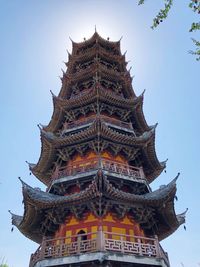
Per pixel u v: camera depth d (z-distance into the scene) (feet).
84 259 62.90
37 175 101.50
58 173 88.99
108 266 62.39
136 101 107.45
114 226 74.38
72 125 102.58
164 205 76.64
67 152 93.61
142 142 92.89
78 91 117.39
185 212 91.86
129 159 94.27
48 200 75.87
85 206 76.13
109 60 128.47
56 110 109.09
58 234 77.00
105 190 71.97
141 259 65.26
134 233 75.77
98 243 64.03
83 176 82.38
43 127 111.34
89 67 116.06
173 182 77.77
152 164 100.22
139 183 85.15
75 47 134.51
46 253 68.13
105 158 90.43
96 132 88.58
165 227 87.71
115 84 118.32
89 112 106.93
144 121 111.55
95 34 133.80
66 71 129.29
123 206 76.43
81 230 73.97
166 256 76.43
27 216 78.89
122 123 103.96
